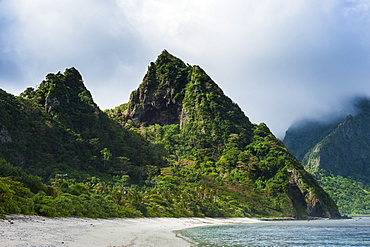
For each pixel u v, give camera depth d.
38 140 187.00
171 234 63.00
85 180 168.25
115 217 90.50
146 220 101.62
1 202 49.78
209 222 132.62
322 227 110.75
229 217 164.12
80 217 72.25
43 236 33.75
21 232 34.19
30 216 53.78
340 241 59.97
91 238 39.16
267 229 94.12
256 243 52.59
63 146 197.75
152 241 45.50
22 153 171.75
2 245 25.22
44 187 76.81
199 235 64.44
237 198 199.00
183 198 154.00
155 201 139.25
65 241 32.69
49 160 179.00
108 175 198.00
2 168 71.75
